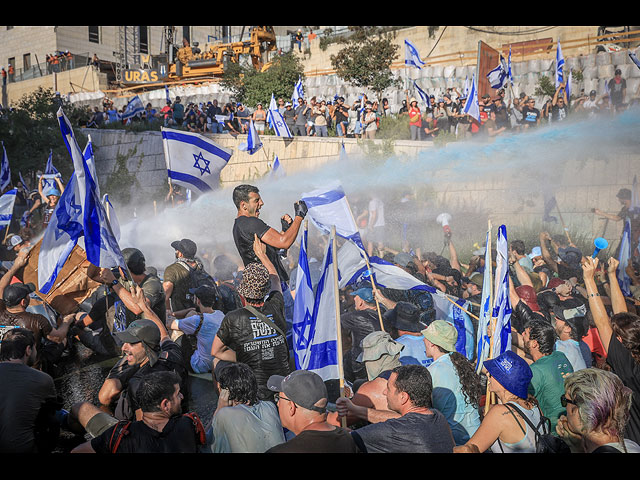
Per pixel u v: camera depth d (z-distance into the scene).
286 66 24.78
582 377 2.84
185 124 22.75
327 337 4.31
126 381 4.42
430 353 4.28
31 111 23.61
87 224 4.87
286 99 24.16
